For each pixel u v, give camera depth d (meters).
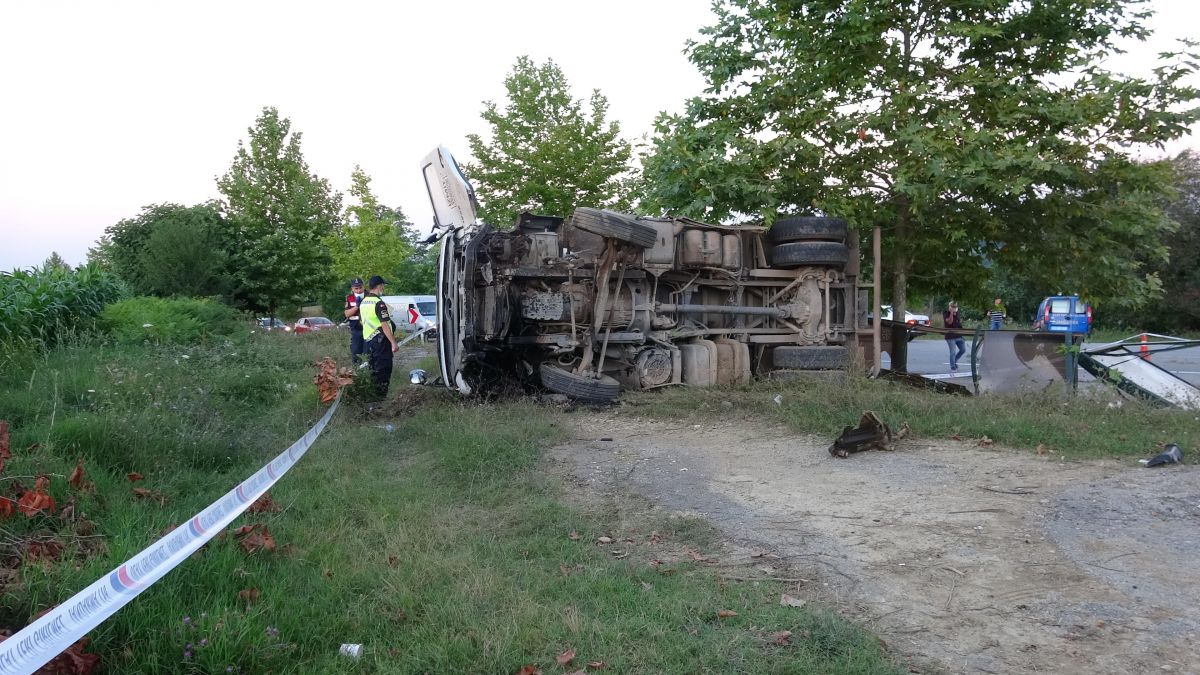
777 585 4.36
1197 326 38.81
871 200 12.34
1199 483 5.77
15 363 9.66
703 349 10.84
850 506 5.66
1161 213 11.54
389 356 10.44
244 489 4.33
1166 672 3.34
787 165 12.05
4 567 3.96
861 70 11.89
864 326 12.12
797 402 9.04
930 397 9.15
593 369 10.35
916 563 4.60
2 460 4.85
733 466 6.92
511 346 10.52
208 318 18.55
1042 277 12.58
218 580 3.97
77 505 4.79
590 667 3.38
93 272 16.33
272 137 36.06
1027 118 11.50
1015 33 11.78
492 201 24.31
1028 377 9.86
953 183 10.70
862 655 3.47
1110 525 5.05
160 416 6.98
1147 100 11.05
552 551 4.91
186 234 32.41
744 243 11.73
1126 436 7.22
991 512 5.38
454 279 10.13
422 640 3.62
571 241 10.77
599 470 6.92
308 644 3.56
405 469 7.00
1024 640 3.66
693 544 5.06
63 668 3.01
